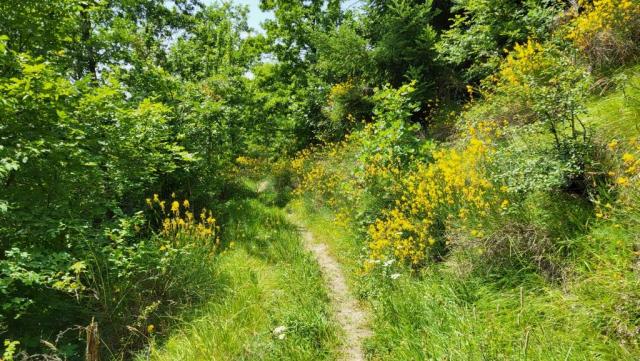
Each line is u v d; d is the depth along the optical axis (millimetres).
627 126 3832
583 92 3785
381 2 10766
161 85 9031
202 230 6074
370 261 4566
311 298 4426
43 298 4074
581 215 3477
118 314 4129
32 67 4062
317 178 9766
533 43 6738
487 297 3449
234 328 3973
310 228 7961
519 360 2596
